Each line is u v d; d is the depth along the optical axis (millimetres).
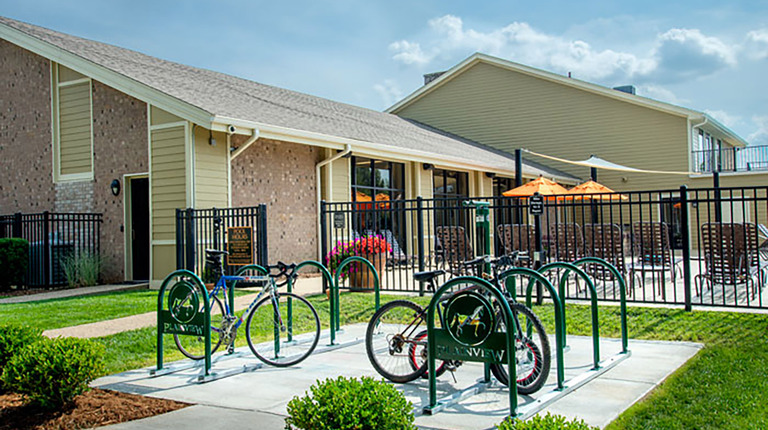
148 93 11672
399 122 23172
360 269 10461
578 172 24875
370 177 16203
